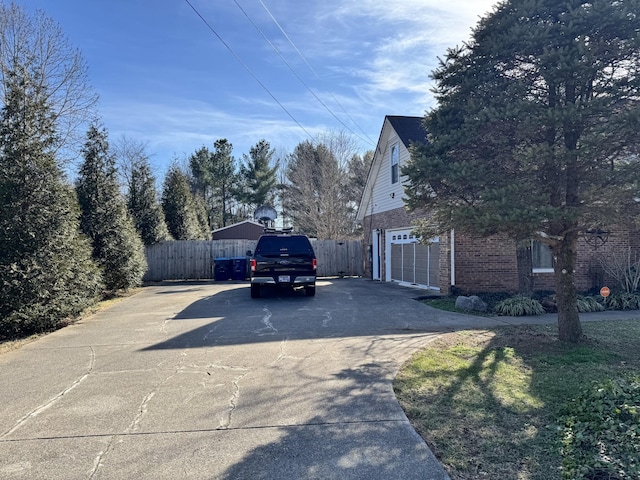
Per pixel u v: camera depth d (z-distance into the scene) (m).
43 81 14.68
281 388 4.83
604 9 5.11
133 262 14.56
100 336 7.80
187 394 4.70
